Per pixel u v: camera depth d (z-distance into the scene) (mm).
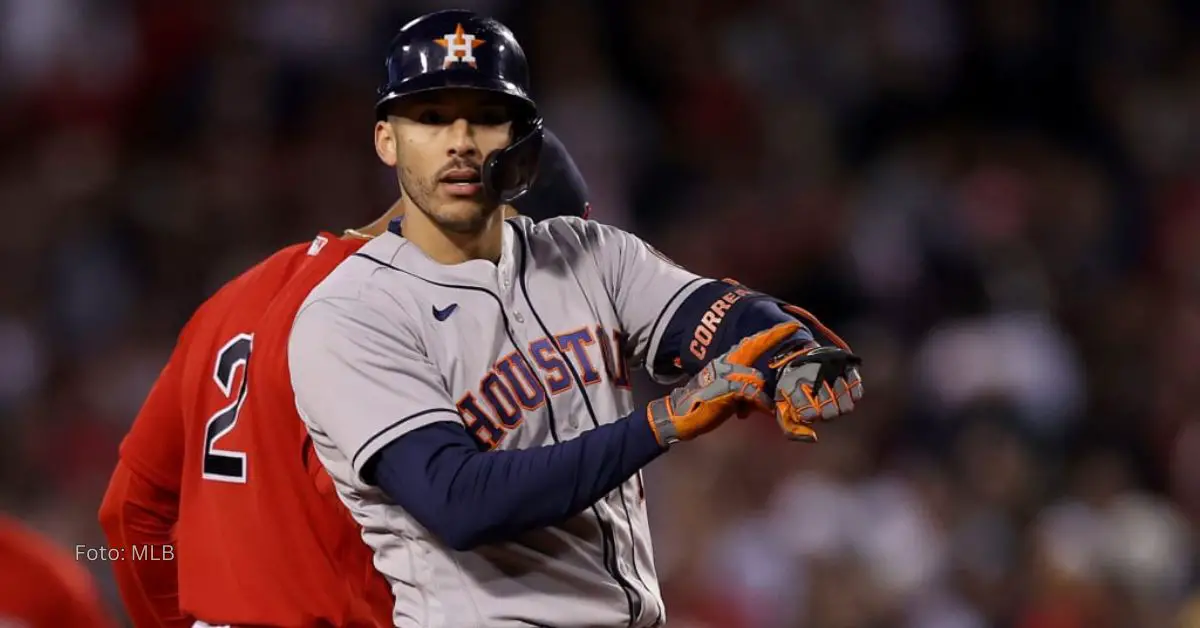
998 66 37562
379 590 10484
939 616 24359
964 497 26438
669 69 36594
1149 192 36031
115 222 32125
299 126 34344
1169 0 39188
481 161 9922
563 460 9172
